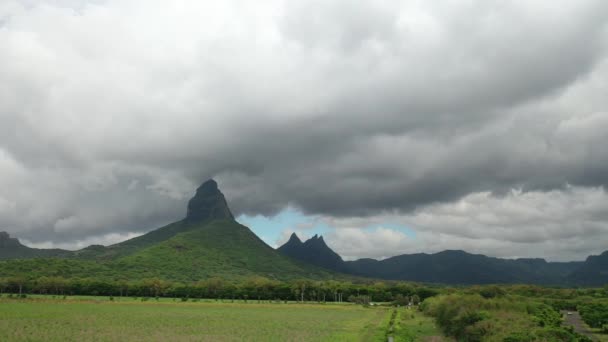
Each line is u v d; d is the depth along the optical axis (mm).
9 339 66875
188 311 137375
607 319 96312
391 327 91938
